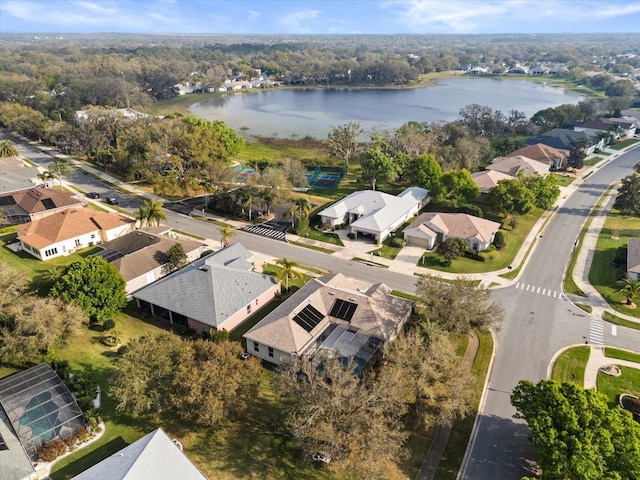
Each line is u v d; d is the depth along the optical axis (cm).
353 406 3422
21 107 16362
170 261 6531
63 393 4069
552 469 3148
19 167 11088
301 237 8075
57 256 7181
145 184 10825
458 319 4747
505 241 7762
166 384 3862
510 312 5850
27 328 4409
